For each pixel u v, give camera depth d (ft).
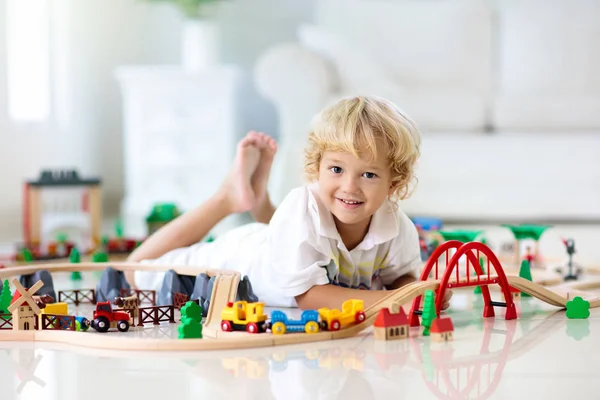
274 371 3.46
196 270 5.10
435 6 13.41
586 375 3.36
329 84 12.34
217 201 6.22
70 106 15.35
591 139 11.80
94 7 16.08
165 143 14.12
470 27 13.30
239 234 5.55
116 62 16.46
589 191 11.80
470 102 12.25
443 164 11.77
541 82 12.96
